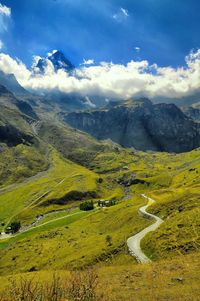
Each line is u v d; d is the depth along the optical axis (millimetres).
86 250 107500
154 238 82812
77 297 19844
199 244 69062
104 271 49500
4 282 55375
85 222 195875
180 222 85125
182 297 30875
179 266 44594
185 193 149250
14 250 157375
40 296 19453
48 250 138375
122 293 34531
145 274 43312
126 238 95250
